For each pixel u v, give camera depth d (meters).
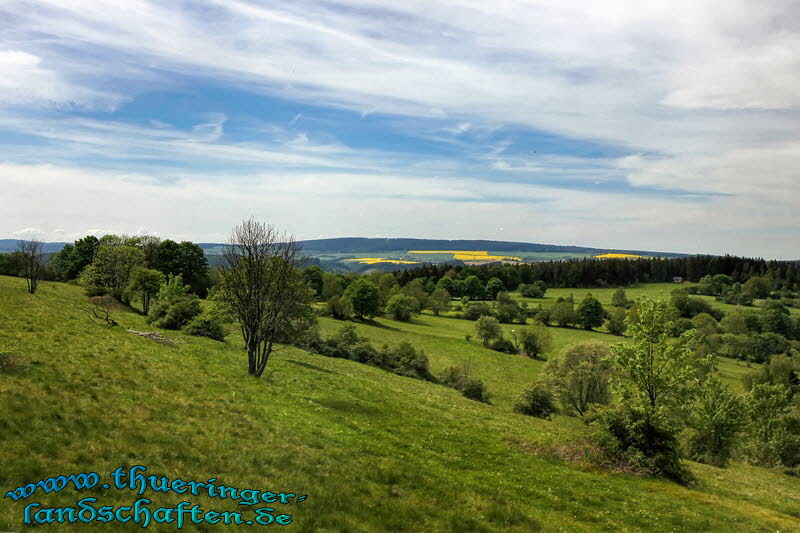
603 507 20.66
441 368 79.38
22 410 16.77
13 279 80.38
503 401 63.66
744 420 44.00
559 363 63.06
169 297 65.44
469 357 91.62
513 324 135.25
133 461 15.59
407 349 70.69
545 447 29.11
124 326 47.00
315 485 16.92
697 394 43.25
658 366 29.81
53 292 68.25
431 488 18.83
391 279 175.50
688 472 27.12
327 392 35.75
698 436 44.34
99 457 15.30
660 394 29.61
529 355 100.31
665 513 20.72
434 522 15.79
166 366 30.05
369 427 27.11
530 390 55.00
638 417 28.22
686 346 29.89
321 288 132.50
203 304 69.00
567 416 56.25
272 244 37.84
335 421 27.11
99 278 76.31
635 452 27.23
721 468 38.97
